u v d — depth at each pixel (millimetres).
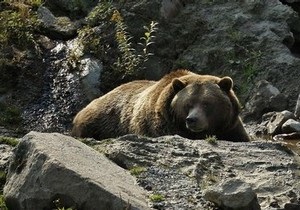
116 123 14555
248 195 8312
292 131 15484
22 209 8336
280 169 10117
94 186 8016
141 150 10164
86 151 9305
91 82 17844
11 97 17375
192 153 10250
